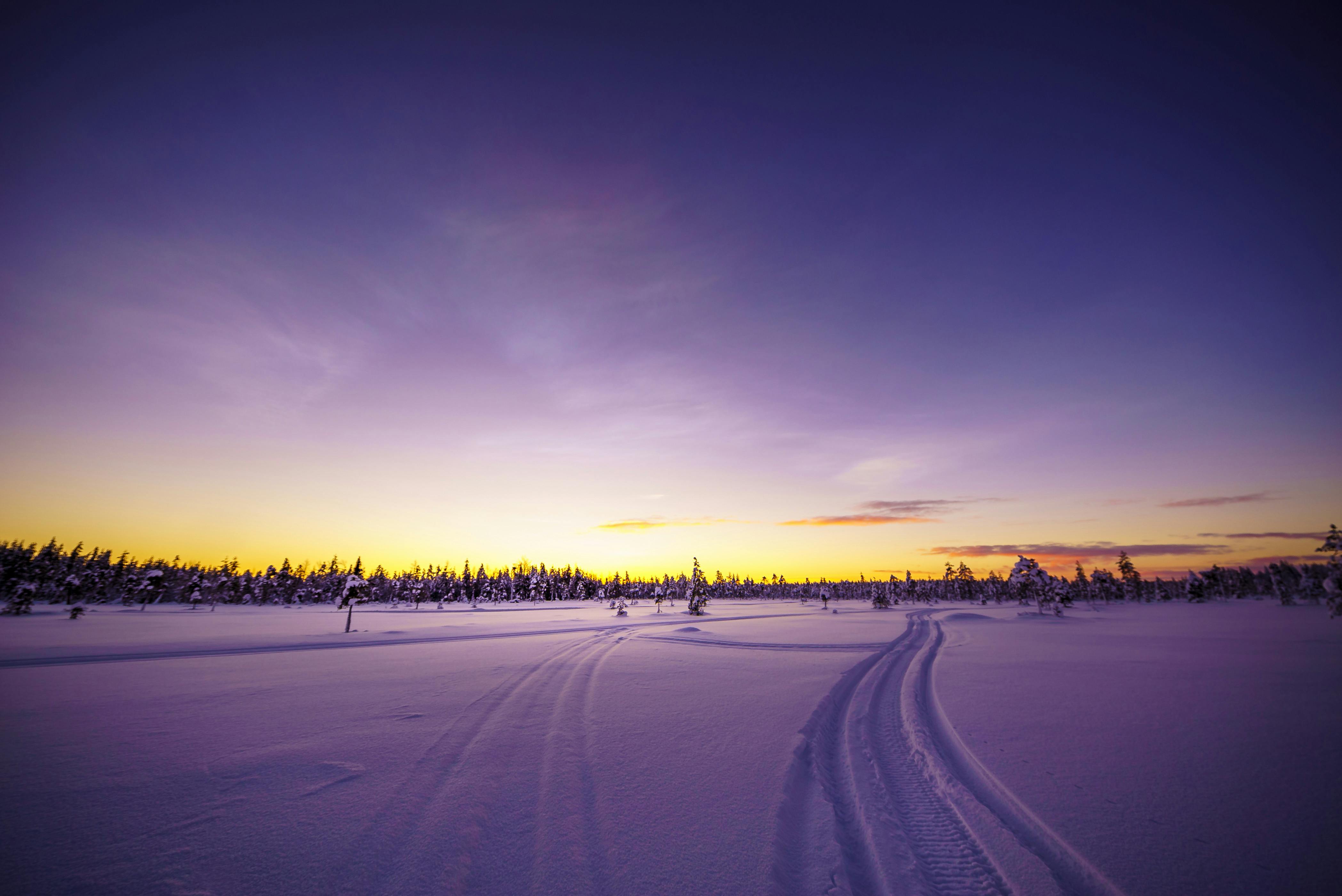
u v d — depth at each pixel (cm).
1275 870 485
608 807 653
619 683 1484
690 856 535
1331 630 2742
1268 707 1084
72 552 8800
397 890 475
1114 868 497
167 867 510
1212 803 633
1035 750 844
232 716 1100
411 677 1608
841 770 816
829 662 1920
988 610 6169
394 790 705
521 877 495
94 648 2388
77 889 470
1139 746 848
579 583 11575
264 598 9350
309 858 529
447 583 10644
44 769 786
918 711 1138
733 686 1442
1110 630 3155
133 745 898
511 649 2389
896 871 520
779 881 491
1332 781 685
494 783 729
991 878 505
